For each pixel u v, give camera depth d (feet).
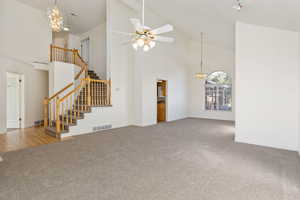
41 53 23.65
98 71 29.91
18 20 20.86
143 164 10.34
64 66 20.80
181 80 30.37
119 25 22.70
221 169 9.64
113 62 22.06
